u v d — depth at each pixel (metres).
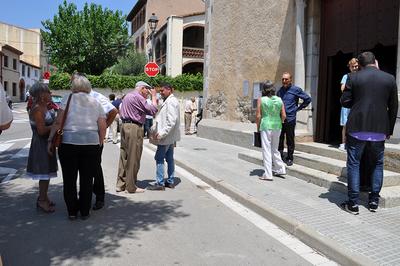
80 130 5.33
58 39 33.62
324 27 9.98
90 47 33.47
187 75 27.05
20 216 5.59
